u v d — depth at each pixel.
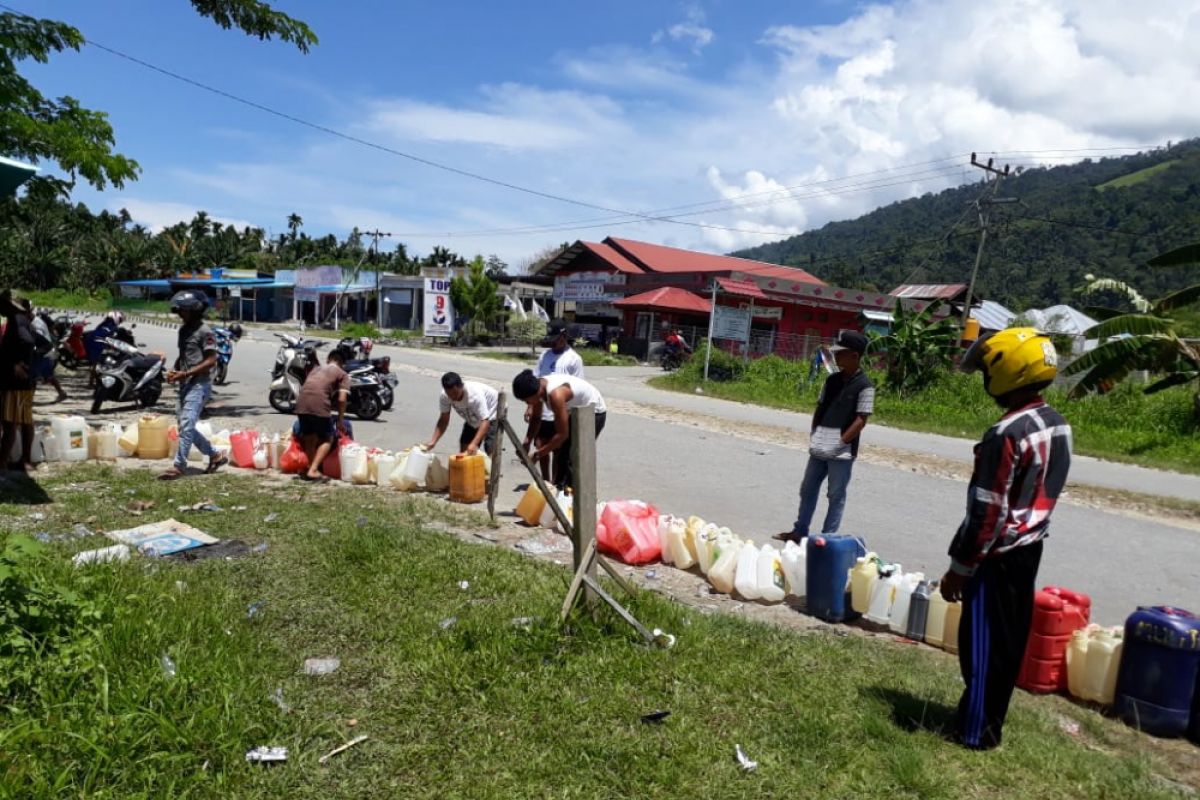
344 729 3.16
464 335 37.38
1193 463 13.16
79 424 8.04
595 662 3.82
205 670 3.29
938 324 19.86
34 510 6.05
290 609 4.30
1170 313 16.09
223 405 13.17
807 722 3.39
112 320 14.34
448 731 3.19
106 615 3.63
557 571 5.18
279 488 7.35
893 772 3.07
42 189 11.62
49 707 2.90
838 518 6.53
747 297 31.52
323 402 7.77
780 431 14.02
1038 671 4.16
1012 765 3.19
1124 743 3.62
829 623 4.97
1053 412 3.27
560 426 6.75
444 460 7.75
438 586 4.75
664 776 2.95
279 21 11.02
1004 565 3.26
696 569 5.88
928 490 9.77
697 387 20.72
